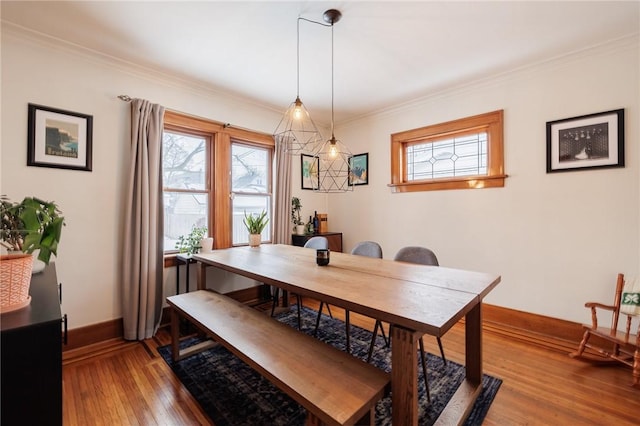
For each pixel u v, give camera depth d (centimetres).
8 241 123
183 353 217
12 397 72
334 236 395
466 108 301
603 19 193
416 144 351
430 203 329
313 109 369
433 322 106
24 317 78
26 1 174
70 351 226
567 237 245
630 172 218
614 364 206
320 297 143
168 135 290
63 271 224
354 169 405
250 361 133
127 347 235
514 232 272
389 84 297
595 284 233
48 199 217
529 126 262
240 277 340
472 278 169
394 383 119
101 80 241
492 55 241
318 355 136
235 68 261
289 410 162
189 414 159
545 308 256
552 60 246
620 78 220
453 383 186
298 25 199
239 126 334
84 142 232
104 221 243
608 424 150
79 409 162
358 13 187
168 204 291
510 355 221
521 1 175
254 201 360
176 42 220
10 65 203
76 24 198
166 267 282
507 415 157
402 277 172
